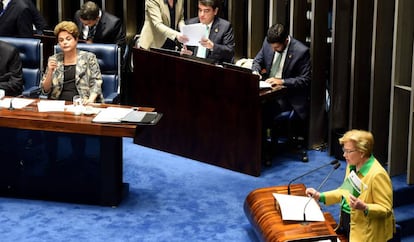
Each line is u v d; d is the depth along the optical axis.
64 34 8.27
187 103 9.19
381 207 5.78
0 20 10.54
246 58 10.98
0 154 7.79
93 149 7.59
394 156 8.59
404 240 7.86
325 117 9.92
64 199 7.80
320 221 6.28
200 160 9.23
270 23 9.98
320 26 9.55
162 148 9.62
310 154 9.65
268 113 8.99
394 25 8.29
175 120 9.38
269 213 6.50
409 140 8.23
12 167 7.80
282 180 8.63
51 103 7.79
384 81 8.94
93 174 7.66
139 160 9.29
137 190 8.23
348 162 5.97
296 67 9.12
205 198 8.05
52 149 7.66
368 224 5.87
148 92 9.55
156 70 9.39
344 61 9.50
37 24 10.80
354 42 9.11
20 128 7.43
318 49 9.60
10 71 8.78
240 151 8.78
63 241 6.90
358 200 5.73
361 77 9.28
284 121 9.64
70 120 7.34
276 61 9.27
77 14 10.67
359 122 9.40
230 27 9.50
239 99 8.62
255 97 8.45
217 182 8.54
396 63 8.33
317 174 8.86
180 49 10.21
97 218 7.44
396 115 8.49
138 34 11.31
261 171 8.92
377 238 5.90
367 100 9.39
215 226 7.32
